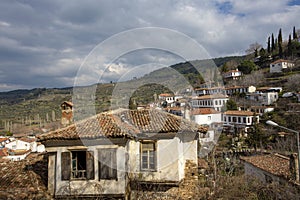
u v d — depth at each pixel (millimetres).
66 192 7465
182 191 8000
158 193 7785
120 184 7383
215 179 9430
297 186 9461
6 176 8531
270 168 12062
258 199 9219
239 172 13711
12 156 20734
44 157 9719
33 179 8188
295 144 19531
